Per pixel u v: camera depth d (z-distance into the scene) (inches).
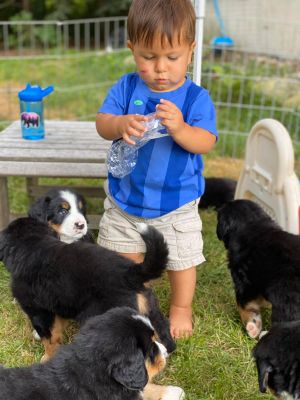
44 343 127.5
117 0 532.7
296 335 100.1
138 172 133.5
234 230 142.3
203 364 126.6
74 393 92.0
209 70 312.3
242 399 117.2
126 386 89.9
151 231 112.5
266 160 173.3
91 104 327.3
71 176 161.3
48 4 535.2
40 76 389.1
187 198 134.9
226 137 273.1
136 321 98.0
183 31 120.2
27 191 194.5
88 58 423.8
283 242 133.0
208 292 155.1
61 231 145.5
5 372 95.2
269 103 314.2
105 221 142.9
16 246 128.5
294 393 98.3
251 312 138.3
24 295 126.2
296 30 346.6
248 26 379.9
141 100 132.1
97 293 115.1
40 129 178.4
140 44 121.6
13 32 533.3
